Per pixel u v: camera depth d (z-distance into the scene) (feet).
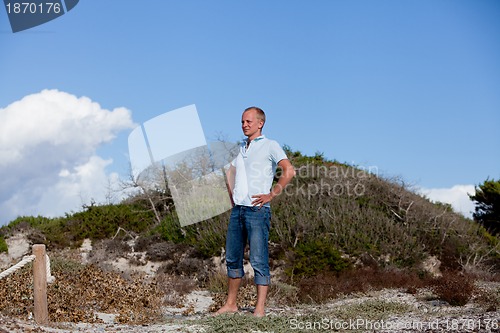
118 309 31.40
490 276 48.06
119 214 68.80
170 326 22.95
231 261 24.30
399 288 39.75
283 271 48.03
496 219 80.64
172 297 38.29
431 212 56.59
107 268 53.57
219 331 21.18
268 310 30.32
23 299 28.43
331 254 47.32
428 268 51.70
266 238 23.73
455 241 53.98
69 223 69.05
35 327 22.18
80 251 65.10
